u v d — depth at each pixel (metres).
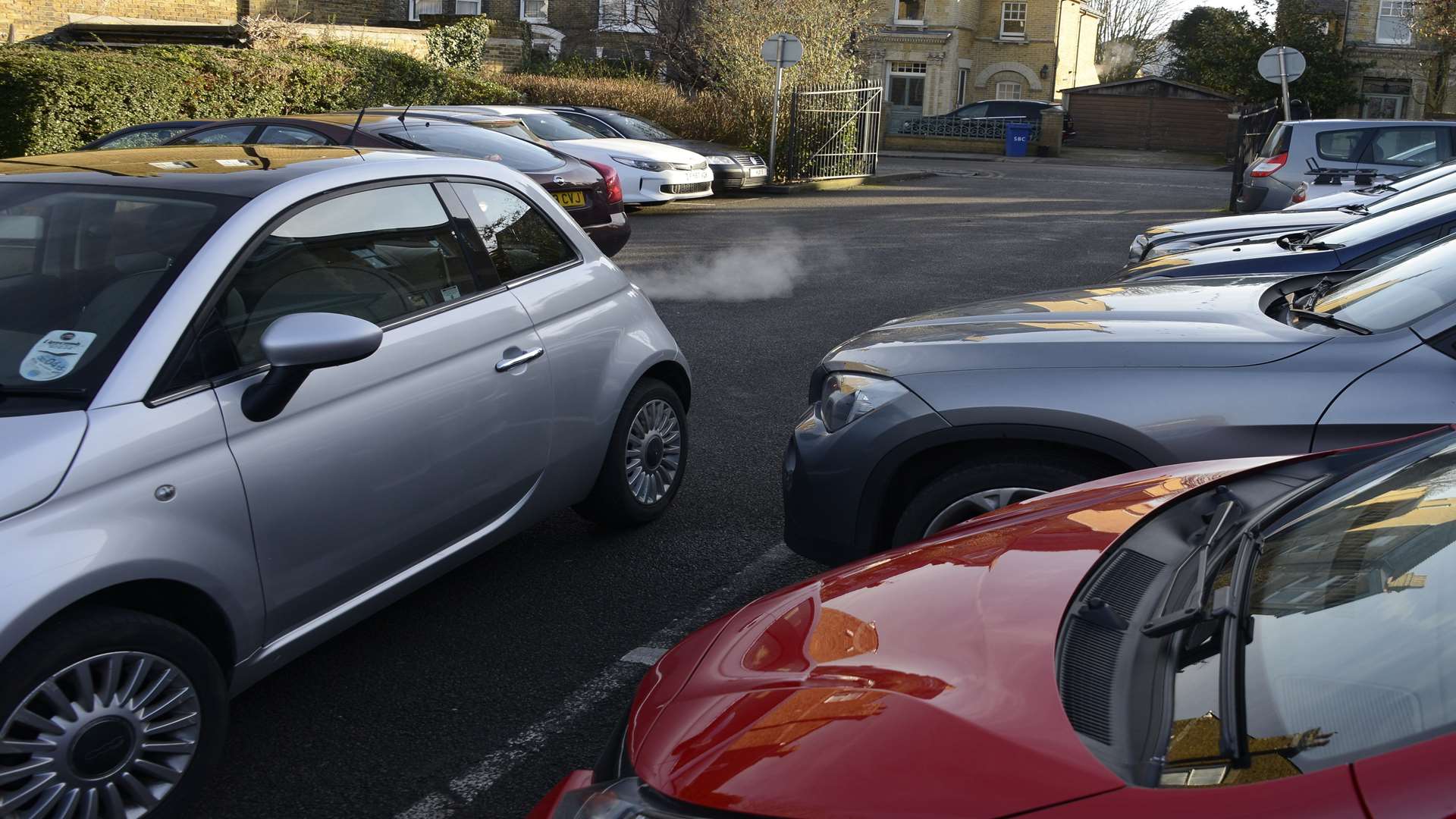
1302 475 2.55
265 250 3.24
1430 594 1.64
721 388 7.28
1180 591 1.98
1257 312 3.82
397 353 3.47
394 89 20.42
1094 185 24.00
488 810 3.00
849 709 1.71
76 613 2.60
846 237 14.53
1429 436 2.42
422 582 3.67
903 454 3.61
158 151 3.95
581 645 3.89
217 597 2.90
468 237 3.96
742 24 23.41
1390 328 3.40
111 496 2.65
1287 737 1.46
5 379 2.79
